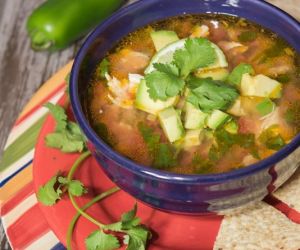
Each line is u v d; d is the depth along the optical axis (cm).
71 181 47
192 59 47
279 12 48
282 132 45
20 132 53
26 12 70
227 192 43
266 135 45
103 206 48
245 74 47
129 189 45
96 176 49
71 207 47
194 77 47
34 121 54
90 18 66
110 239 44
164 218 47
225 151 45
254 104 46
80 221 46
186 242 46
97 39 48
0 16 70
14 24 69
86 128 43
